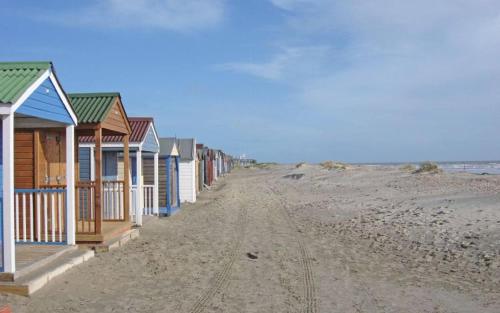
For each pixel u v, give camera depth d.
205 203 27.03
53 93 9.69
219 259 11.45
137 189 16.73
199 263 10.97
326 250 12.62
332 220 18.44
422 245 12.48
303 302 7.89
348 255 11.92
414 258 11.30
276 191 34.94
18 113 8.65
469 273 9.64
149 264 10.73
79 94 12.77
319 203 24.14
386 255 11.82
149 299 8.04
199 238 14.67
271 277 9.65
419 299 7.99
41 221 11.84
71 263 9.84
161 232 15.92
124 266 10.45
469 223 13.82
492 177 30.73
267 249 12.79
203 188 38.03
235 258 11.58
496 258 10.31
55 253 10.03
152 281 9.27
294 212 21.92
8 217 8.12
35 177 11.70
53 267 9.20
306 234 15.52
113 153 17.19
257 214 21.41
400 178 32.59
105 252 11.81
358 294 8.35
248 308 7.58
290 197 29.33
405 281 9.24
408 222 15.59
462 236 12.59
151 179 21.97
